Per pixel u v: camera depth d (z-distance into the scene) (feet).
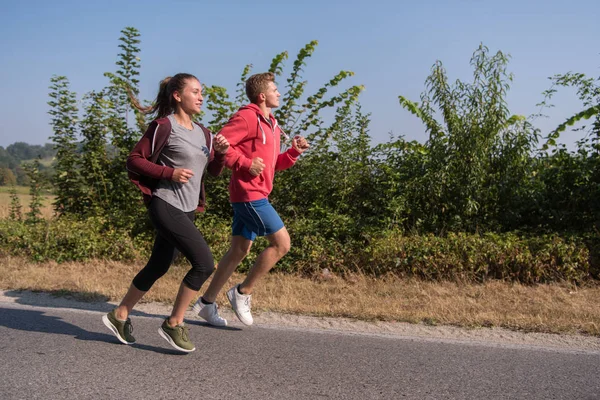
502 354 13.89
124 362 12.96
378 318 16.98
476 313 17.30
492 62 25.71
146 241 26.68
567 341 15.01
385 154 28.58
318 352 13.89
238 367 12.75
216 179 28.22
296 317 17.17
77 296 19.31
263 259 15.30
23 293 19.84
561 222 25.31
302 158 28.71
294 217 27.50
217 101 28.94
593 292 20.30
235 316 17.30
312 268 23.53
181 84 13.52
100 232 27.91
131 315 17.26
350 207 27.66
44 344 14.20
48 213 31.04
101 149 30.22
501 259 22.13
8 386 11.42
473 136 25.43
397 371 12.62
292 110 29.48
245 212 14.97
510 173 26.27
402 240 23.67
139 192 29.71
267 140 15.02
